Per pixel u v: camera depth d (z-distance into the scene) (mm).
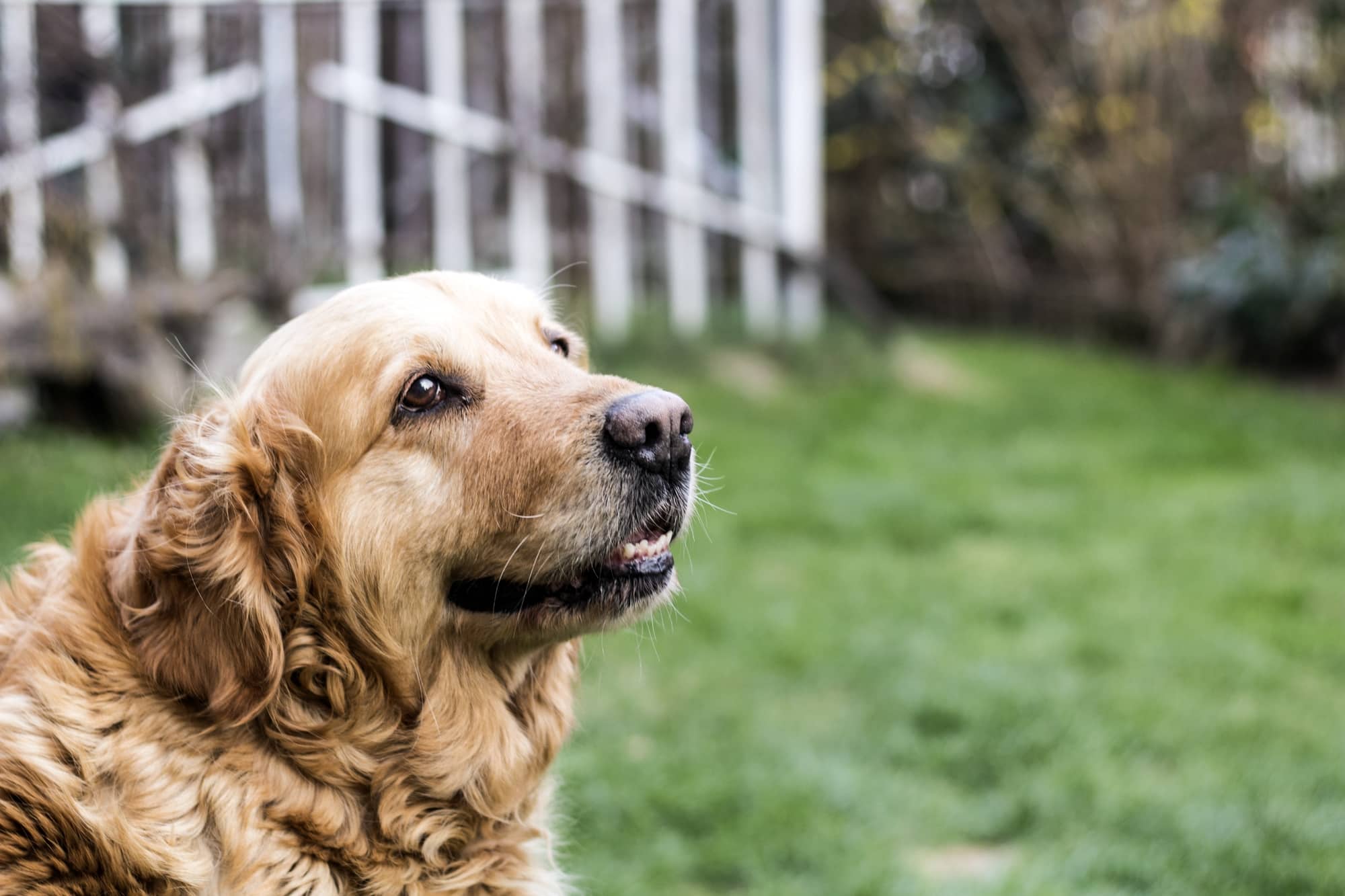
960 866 3676
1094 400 10438
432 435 2543
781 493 7344
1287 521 6891
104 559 2539
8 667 2404
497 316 2807
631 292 10844
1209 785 3986
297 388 2479
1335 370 12055
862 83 14789
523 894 2707
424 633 2545
